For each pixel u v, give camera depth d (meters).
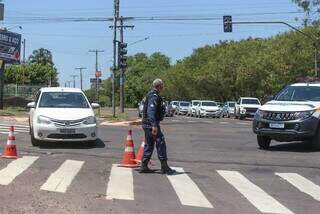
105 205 10.91
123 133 28.59
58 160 16.72
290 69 72.50
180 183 13.51
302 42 71.00
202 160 17.77
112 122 39.44
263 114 20.62
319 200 11.98
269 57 78.12
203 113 65.88
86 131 20.39
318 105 20.38
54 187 12.43
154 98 14.48
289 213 10.69
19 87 64.81
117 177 14.04
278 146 22.52
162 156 14.78
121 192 12.20
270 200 11.85
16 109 51.56
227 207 11.09
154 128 14.47
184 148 21.52
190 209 10.84
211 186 13.30
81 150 19.62
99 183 13.18
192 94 118.38
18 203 10.75
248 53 91.38
